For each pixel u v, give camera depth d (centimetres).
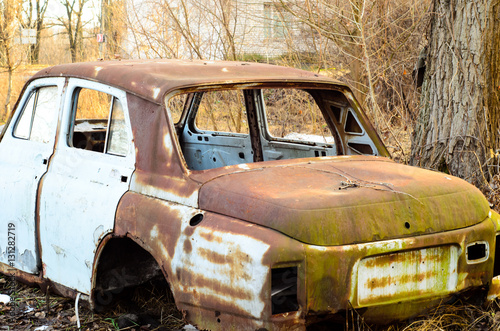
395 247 312
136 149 375
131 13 992
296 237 295
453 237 331
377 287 312
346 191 321
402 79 833
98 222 379
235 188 326
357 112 441
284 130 744
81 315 420
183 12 952
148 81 381
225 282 305
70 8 3509
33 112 470
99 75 411
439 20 588
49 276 427
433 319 341
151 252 343
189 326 387
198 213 329
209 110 784
